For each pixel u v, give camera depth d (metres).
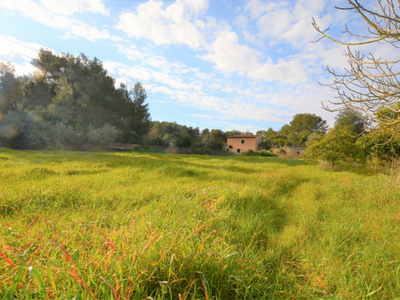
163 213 3.00
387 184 4.81
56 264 1.49
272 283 1.80
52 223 2.43
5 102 20.92
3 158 8.47
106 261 1.43
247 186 4.82
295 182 6.30
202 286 1.53
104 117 27.88
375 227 2.79
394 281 1.75
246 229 2.69
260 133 64.44
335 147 9.12
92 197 3.71
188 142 31.69
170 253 1.64
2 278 1.38
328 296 1.57
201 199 3.89
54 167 6.98
